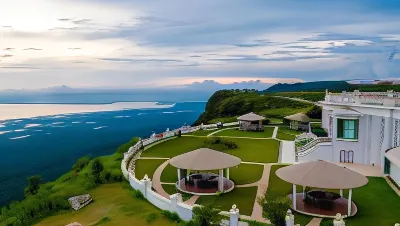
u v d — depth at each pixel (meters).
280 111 90.12
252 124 60.78
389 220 21.02
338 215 18.03
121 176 33.16
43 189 33.97
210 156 27.56
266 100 109.50
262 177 30.98
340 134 36.41
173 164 27.77
